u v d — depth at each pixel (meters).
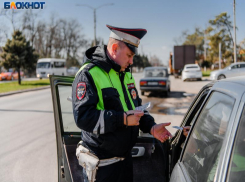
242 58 30.81
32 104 11.11
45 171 4.11
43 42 56.41
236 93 1.18
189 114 2.22
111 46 1.80
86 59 1.83
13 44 20.94
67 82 2.52
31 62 21.88
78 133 2.62
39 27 51.78
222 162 1.06
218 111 1.38
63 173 2.57
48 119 7.78
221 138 1.21
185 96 12.74
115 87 1.79
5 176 3.94
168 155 2.24
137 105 2.04
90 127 1.65
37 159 4.59
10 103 11.69
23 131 6.43
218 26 35.00
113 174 1.84
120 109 1.76
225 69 19.53
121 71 1.88
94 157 1.81
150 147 2.55
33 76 45.31
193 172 1.42
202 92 2.04
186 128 2.11
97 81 1.72
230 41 34.88
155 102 10.96
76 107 1.66
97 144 1.78
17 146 5.29
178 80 25.91
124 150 1.82
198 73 23.17
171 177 1.73
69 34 60.28
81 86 1.68
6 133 6.29
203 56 55.53
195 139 1.61
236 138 1.06
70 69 43.34
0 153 4.91
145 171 2.50
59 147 2.61
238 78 1.41
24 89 18.06
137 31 1.77
